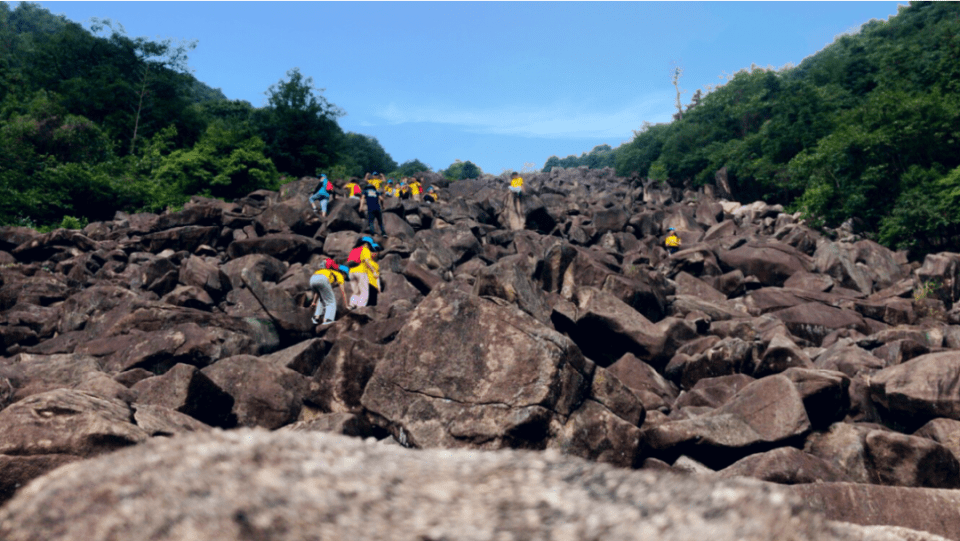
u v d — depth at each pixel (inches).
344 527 36.7
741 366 342.0
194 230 663.1
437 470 45.6
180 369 224.8
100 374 271.6
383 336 364.2
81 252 623.8
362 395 238.2
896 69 1061.1
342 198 899.4
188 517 37.0
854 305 522.0
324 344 331.3
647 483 43.7
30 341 404.8
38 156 996.6
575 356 223.0
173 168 1095.0
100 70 1422.2
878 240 808.9
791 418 225.9
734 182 1478.8
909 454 207.5
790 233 845.8
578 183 1654.8
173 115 1473.9
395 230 719.7
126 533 36.6
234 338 352.8
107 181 939.3
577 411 217.3
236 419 238.2
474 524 38.0
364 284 440.5
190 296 436.8
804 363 320.5
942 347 367.6
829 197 877.2
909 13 1598.2
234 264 533.3
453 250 671.8
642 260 701.3
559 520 38.6
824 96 1266.0
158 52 1520.7
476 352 224.4
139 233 696.4
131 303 380.5
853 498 152.6
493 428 209.6
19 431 140.8
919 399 263.0
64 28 1524.4
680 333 397.4
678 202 1492.4
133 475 42.6
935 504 149.4
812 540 38.7
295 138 1487.5
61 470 47.9
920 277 572.7
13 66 1588.3
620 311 379.9
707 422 224.8
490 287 350.6
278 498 39.1
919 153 798.5
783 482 199.5
